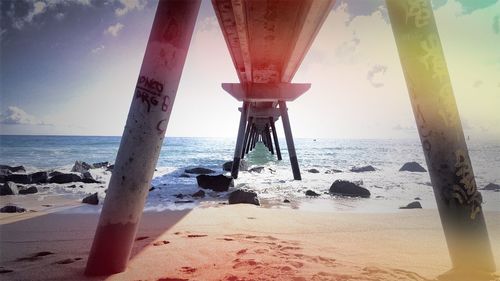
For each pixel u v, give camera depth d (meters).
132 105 2.83
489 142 86.25
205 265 2.91
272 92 18.25
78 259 3.24
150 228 4.75
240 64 16.19
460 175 2.66
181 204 8.38
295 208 7.97
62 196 10.45
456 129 2.70
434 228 4.79
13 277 2.68
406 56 2.81
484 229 2.69
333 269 2.77
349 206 8.44
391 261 3.10
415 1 2.74
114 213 2.73
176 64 2.88
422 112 2.77
